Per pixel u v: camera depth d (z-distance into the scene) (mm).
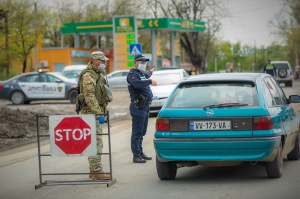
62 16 109875
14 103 49125
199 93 13352
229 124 12695
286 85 65188
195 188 12805
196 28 96938
